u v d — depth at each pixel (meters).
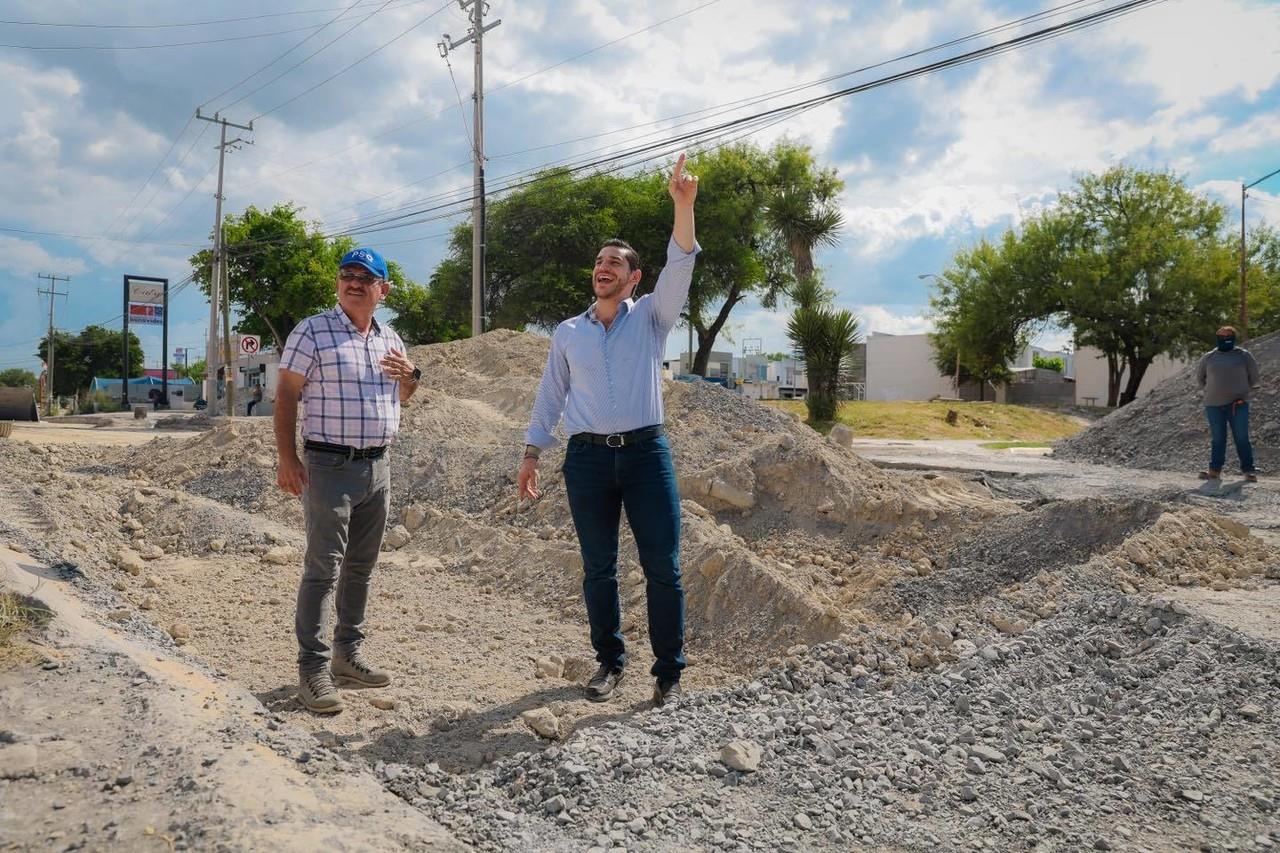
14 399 21.80
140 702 2.65
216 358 31.81
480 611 4.98
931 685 3.46
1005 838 2.37
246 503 7.64
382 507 3.79
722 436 8.10
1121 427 14.57
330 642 4.23
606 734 2.99
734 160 36.28
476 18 23.94
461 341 12.89
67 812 1.97
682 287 3.58
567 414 3.69
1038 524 5.61
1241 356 10.05
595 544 3.68
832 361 23.09
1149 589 4.59
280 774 2.26
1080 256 38.16
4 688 2.72
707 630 4.38
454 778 2.70
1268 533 6.94
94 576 5.14
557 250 33.25
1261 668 3.43
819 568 5.57
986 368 43.19
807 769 2.73
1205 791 2.62
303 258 39.09
